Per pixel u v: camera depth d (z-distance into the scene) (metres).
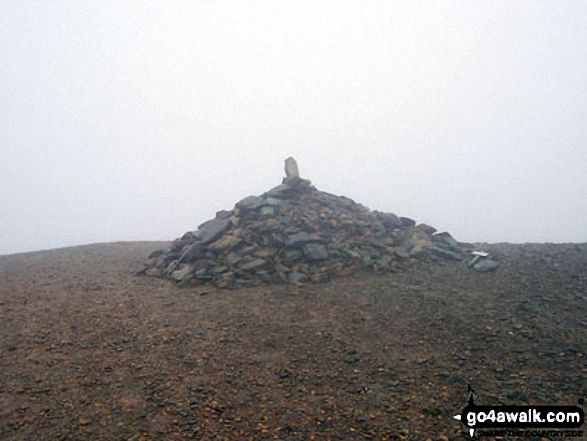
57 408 5.82
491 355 7.24
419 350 7.72
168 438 5.12
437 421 5.40
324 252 13.33
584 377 6.16
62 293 11.62
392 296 10.75
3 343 8.10
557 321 8.29
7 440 5.06
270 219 14.62
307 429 5.31
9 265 16.36
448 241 15.55
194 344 8.16
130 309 10.26
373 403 5.94
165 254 15.21
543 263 12.25
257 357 7.60
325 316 9.59
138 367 7.15
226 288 11.84
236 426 5.40
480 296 10.28
